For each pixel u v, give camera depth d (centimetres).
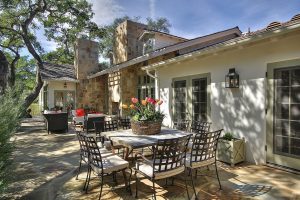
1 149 306
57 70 1625
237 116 537
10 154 339
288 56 434
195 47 988
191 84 686
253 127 500
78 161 546
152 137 419
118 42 1389
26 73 2841
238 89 534
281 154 449
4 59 896
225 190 365
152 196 351
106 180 420
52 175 452
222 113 577
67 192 373
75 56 1603
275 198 332
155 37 1130
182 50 942
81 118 1046
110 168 353
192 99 682
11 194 366
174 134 448
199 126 574
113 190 377
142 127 441
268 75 471
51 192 373
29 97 1271
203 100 642
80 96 1548
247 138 511
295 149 429
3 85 870
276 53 455
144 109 460
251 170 451
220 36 1046
